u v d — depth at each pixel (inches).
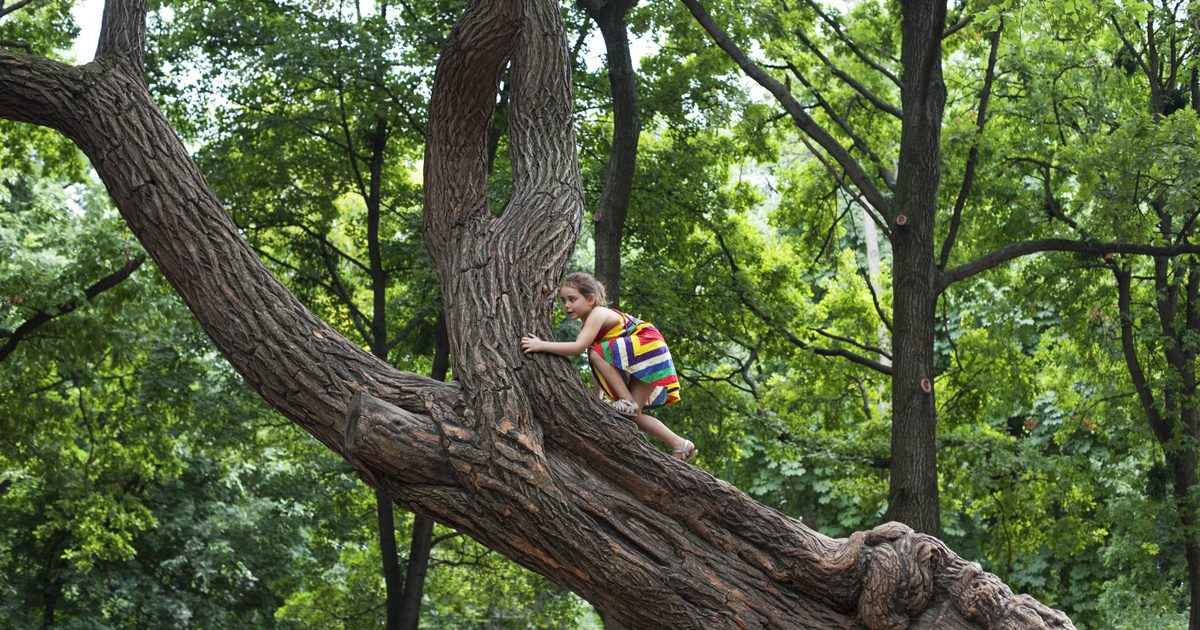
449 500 210.7
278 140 606.5
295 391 215.9
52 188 783.1
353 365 218.2
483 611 852.6
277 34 585.9
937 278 498.3
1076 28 454.9
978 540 917.2
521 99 245.4
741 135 650.8
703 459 647.1
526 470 208.4
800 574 215.9
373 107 574.2
